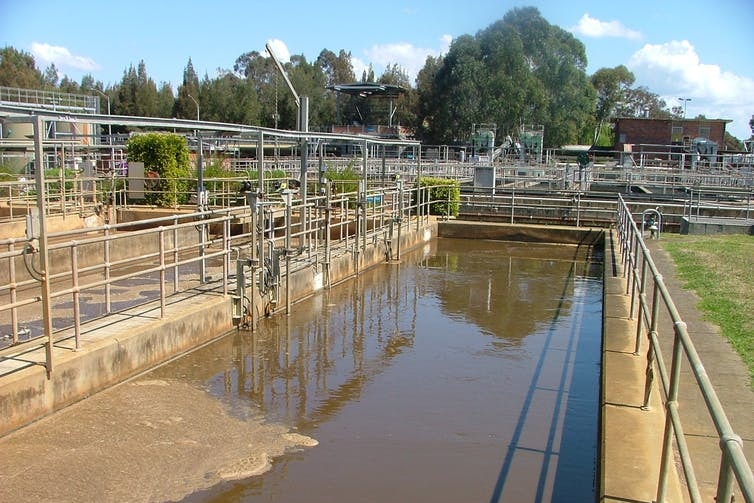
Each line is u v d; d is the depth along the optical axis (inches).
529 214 898.1
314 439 250.7
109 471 218.1
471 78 2549.2
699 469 191.0
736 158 1818.4
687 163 1844.2
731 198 1052.5
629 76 3885.3
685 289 441.1
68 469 217.3
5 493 200.4
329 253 508.1
